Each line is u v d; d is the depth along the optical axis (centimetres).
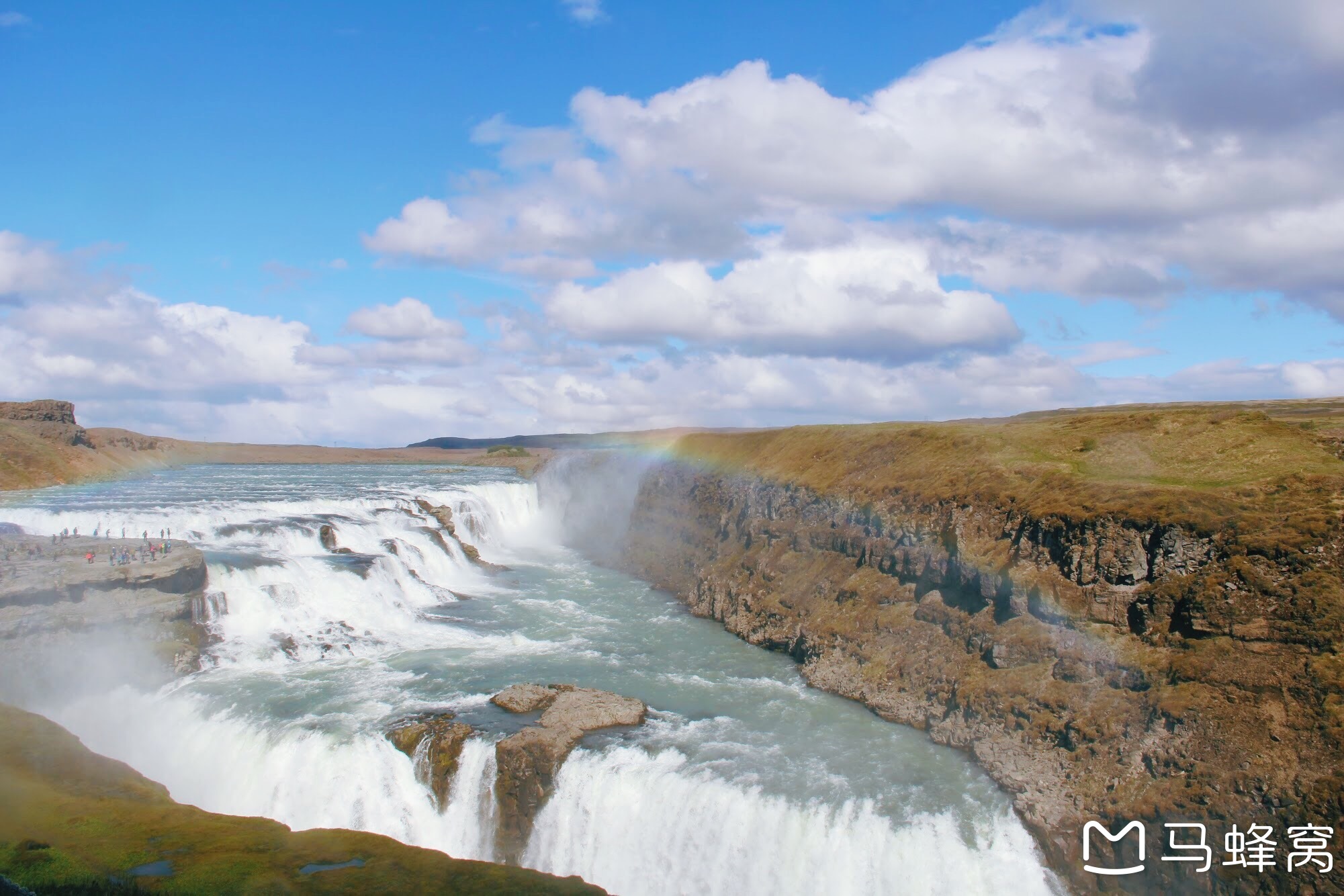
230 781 3606
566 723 3741
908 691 4066
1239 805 2708
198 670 4362
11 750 3262
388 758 3550
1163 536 3438
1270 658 2955
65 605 4066
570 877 2908
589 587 7031
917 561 4597
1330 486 3278
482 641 5216
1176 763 2922
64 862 2609
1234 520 3328
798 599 5297
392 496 8781
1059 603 3675
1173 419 4450
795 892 3070
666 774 3369
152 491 9794
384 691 4203
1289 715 2797
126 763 3656
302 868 2792
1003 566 4025
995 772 3350
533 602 6375
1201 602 3198
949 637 4156
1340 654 2811
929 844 2995
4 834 2733
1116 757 3094
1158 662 3238
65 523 6269
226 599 4844
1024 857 2961
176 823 3008
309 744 3569
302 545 6425
